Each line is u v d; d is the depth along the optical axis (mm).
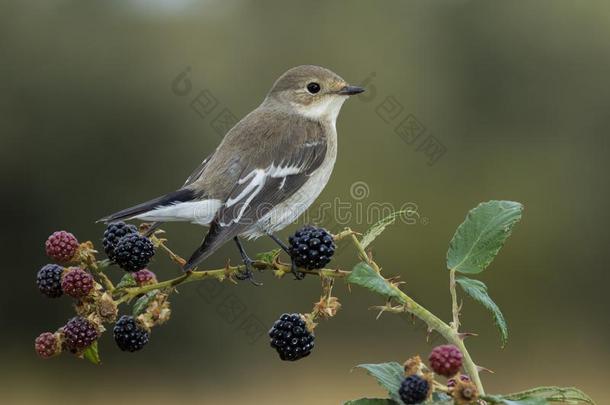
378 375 3801
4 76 17547
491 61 20125
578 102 19938
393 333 17891
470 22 20359
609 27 20266
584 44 20094
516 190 19359
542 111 19953
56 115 17641
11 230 17641
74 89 17703
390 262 18734
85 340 4258
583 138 19875
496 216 4375
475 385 3760
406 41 20234
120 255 4523
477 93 20016
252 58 19375
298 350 4504
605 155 19750
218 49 19156
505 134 19938
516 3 20469
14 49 17766
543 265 19250
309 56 19750
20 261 17703
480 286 4250
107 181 17703
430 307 18688
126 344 4391
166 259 16203
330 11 20297
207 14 19719
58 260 4523
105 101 17688
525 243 19203
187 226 16172
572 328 19172
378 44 20078
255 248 15906
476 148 19766
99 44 18172
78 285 4270
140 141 17688
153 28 18859
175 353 17469
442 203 18828
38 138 17594
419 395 3631
